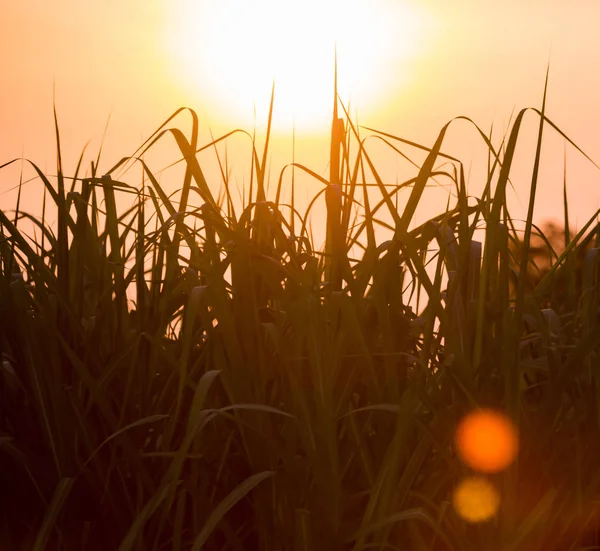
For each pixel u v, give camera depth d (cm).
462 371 902
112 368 909
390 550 899
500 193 912
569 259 965
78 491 905
